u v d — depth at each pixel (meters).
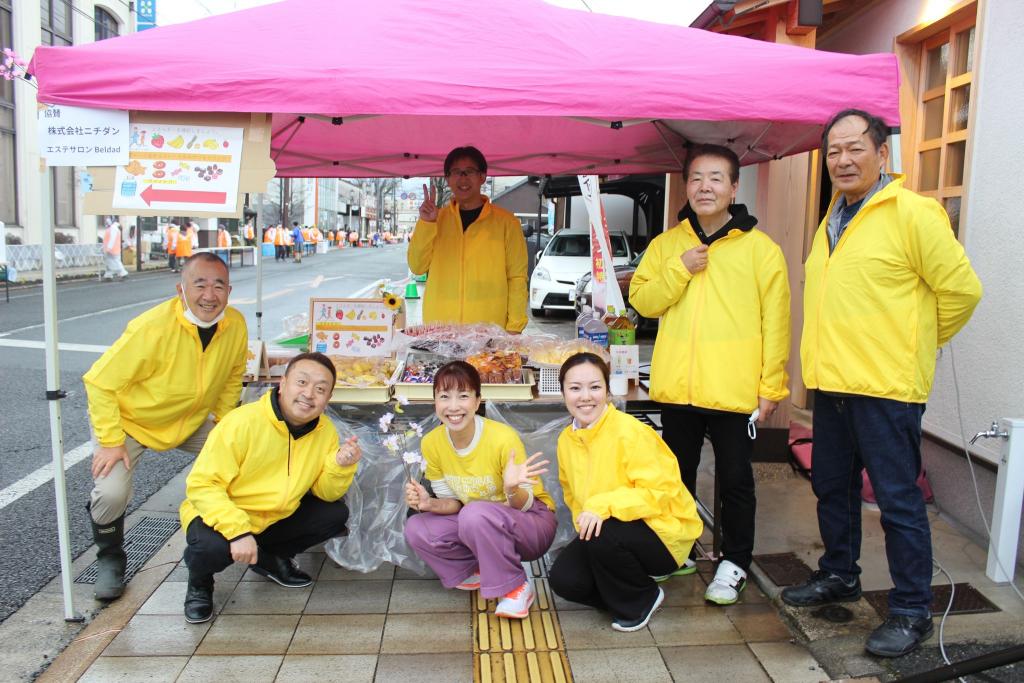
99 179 2.65
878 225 2.61
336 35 2.83
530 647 2.73
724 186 2.94
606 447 2.90
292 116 4.31
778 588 3.14
